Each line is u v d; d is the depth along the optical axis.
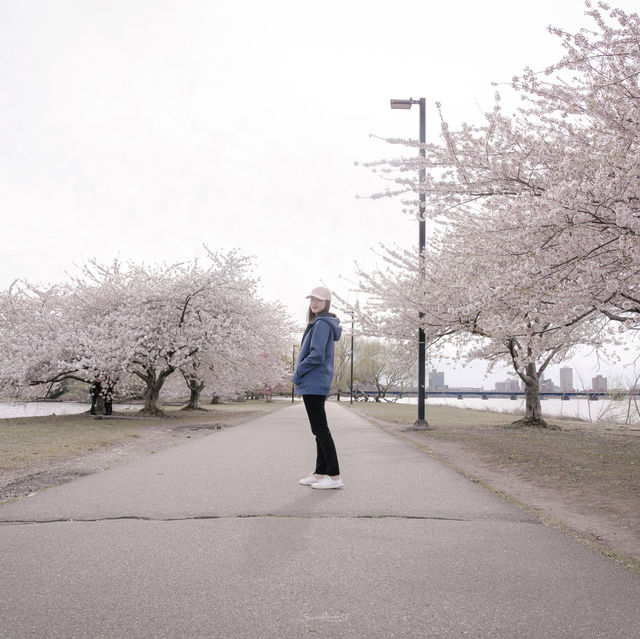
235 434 11.84
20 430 13.74
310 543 3.35
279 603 2.45
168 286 21.08
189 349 21.02
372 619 2.29
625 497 5.18
